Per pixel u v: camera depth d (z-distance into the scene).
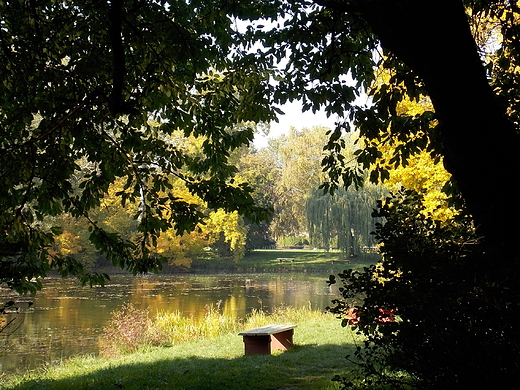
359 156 5.84
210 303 22.38
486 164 3.11
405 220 3.28
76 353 11.90
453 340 2.57
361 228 39.22
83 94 5.50
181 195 33.69
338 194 40.81
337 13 5.14
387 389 4.01
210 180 6.18
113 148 6.23
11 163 5.31
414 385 2.86
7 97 5.62
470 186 3.19
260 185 49.84
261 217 6.12
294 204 49.03
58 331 14.81
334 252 56.44
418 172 10.12
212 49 5.86
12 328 15.16
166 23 5.13
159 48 5.41
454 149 3.22
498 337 2.52
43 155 5.57
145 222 6.16
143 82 5.58
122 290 27.53
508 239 3.03
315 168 43.03
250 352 10.02
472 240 3.11
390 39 3.32
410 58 3.26
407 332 2.78
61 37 5.52
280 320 15.30
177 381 7.60
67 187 5.88
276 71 6.29
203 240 43.66
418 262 2.87
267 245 62.41
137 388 7.21
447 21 3.09
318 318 15.10
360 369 7.15
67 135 5.41
